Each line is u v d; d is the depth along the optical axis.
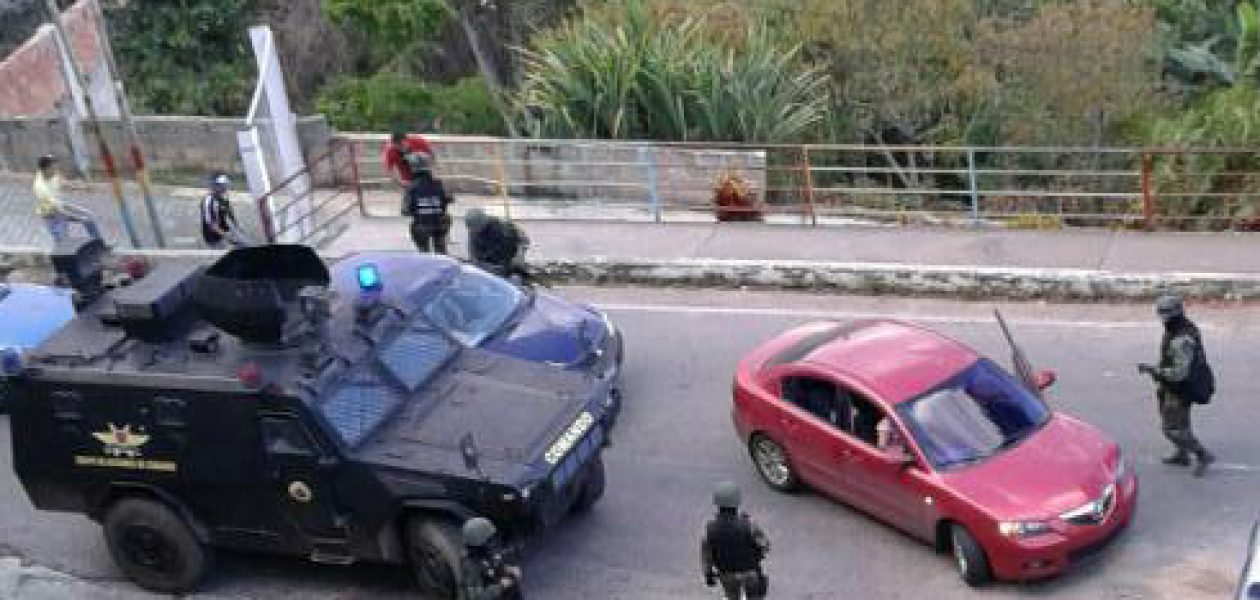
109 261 13.34
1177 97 25.75
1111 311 15.86
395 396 12.05
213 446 11.70
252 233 20.53
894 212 19.48
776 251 17.78
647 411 14.77
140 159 19.55
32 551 13.35
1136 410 13.82
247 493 11.85
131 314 12.11
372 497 11.45
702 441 14.17
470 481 11.12
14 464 12.48
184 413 11.68
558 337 13.80
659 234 18.78
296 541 12.01
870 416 12.27
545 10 30.55
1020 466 11.73
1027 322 15.77
